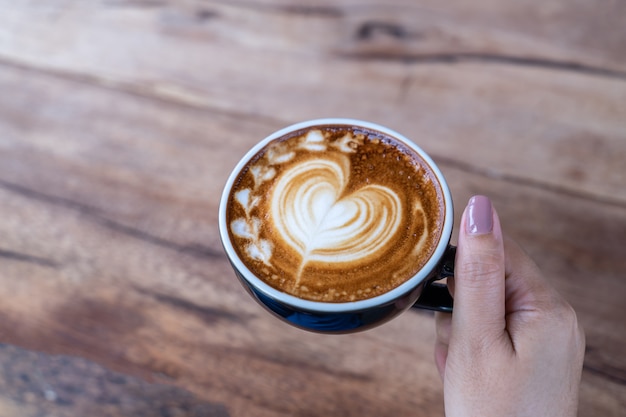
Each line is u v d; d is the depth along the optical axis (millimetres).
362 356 384
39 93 497
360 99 486
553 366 318
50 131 477
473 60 504
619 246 414
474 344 317
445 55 509
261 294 313
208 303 402
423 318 395
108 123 479
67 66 513
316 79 499
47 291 407
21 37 533
